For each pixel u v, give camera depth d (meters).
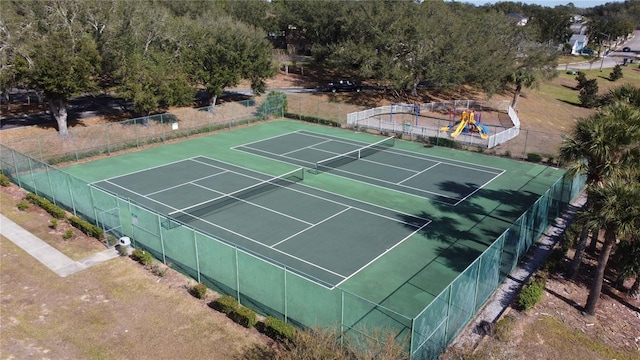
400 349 13.92
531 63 65.06
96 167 37.47
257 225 27.14
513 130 45.62
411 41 57.34
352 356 14.95
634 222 17.14
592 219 18.19
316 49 66.38
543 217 26.09
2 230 25.55
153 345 17.06
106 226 24.78
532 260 23.83
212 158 40.16
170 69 46.56
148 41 49.78
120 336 17.48
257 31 55.72
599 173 20.27
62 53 38.34
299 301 17.52
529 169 38.50
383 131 49.19
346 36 65.06
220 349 16.92
